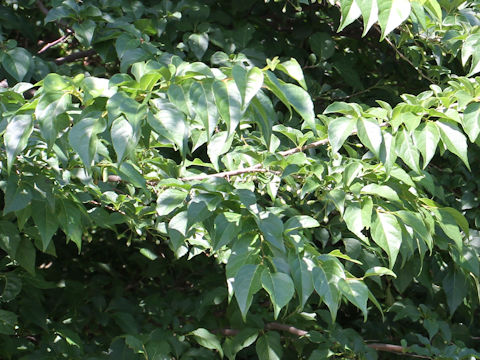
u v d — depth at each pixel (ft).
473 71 5.93
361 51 13.65
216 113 4.67
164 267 12.27
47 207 6.44
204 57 11.59
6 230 7.42
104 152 6.22
